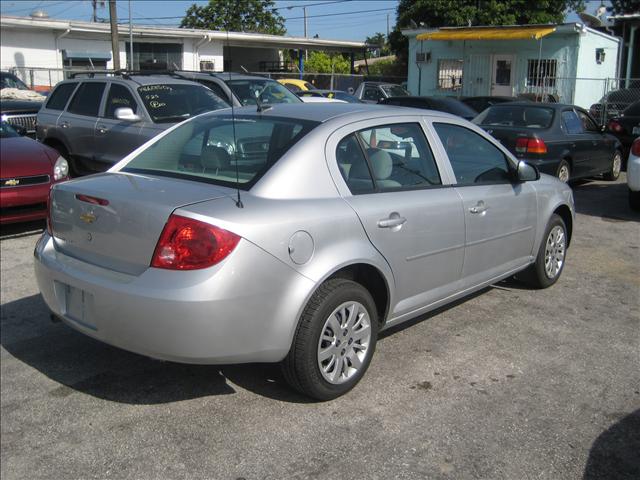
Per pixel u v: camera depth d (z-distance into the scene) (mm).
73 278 3545
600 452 3326
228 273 3205
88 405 3826
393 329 4855
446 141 4613
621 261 6773
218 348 3264
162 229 3271
